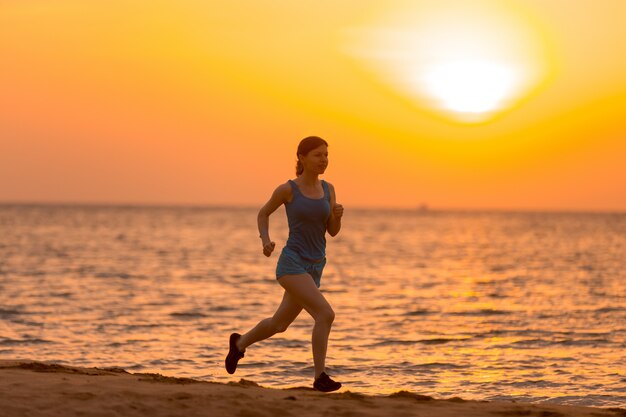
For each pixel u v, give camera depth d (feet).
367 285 120.98
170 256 202.39
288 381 43.83
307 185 29.22
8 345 56.70
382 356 52.42
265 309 83.66
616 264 179.32
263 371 46.55
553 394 40.04
